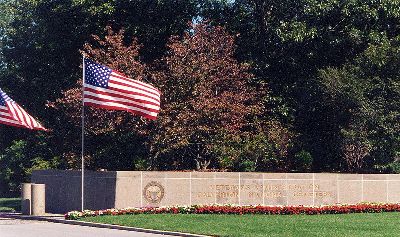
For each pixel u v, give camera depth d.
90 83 26.88
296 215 27.08
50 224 25.97
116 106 26.78
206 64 34.19
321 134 38.88
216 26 39.97
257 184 31.09
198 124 32.38
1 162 53.44
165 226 22.94
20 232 22.55
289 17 40.12
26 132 53.09
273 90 40.31
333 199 31.86
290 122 39.16
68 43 43.88
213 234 20.83
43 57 48.47
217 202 30.75
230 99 34.25
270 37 39.84
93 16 40.88
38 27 48.25
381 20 39.22
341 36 38.78
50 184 33.53
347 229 22.00
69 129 40.41
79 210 31.16
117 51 34.19
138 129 32.34
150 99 27.14
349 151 35.62
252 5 40.84
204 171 32.28
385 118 34.44
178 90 32.66
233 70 35.97
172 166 34.97
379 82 35.41
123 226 23.61
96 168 36.31
